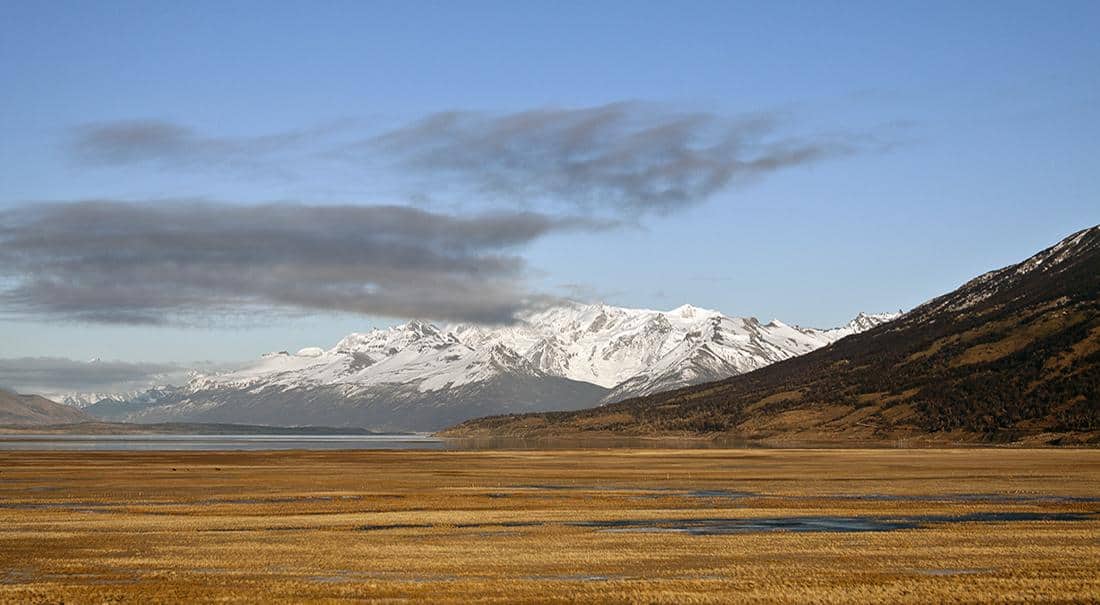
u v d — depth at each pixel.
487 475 129.62
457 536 66.88
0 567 55.56
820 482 114.12
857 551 59.81
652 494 98.62
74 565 56.00
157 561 57.12
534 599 47.00
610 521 75.12
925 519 76.25
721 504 87.56
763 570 53.81
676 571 53.69
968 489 103.50
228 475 129.38
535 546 62.03
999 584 49.75
